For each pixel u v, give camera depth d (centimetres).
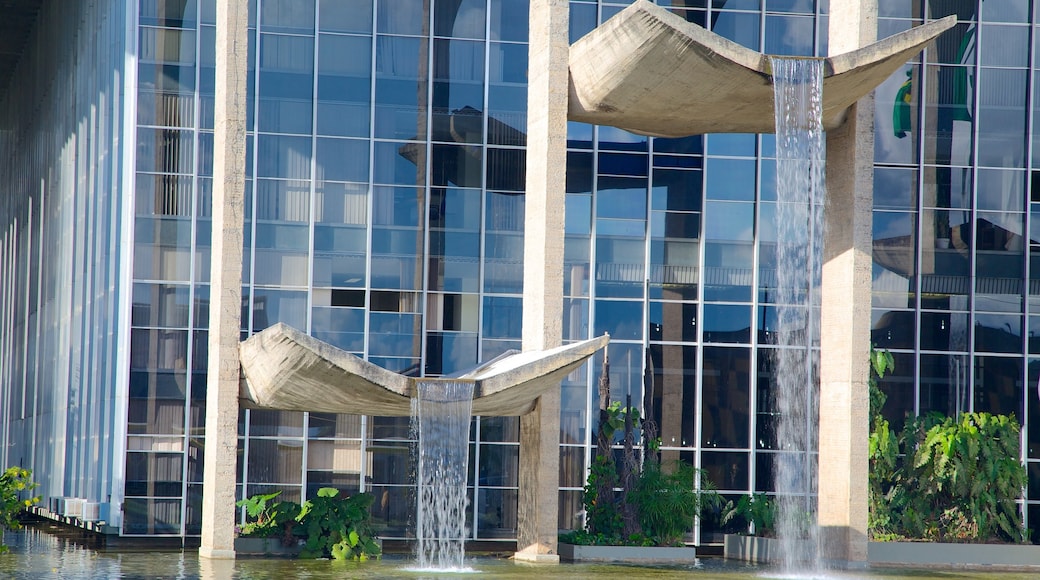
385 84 4159
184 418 3916
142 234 3934
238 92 3491
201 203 3981
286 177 4084
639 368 4216
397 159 4162
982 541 3834
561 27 3600
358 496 3697
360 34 4156
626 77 3438
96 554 3575
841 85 3428
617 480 3916
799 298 4119
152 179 3953
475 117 4216
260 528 3666
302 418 4025
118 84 4072
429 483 3331
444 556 3719
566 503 4138
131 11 3975
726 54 3306
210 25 4019
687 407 4225
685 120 3688
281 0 4106
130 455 3862
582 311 4212
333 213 4112
